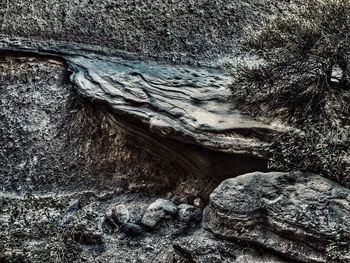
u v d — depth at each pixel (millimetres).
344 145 4270
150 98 5285
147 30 6953
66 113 5898
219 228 4281
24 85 6199
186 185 5082
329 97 4699
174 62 6684
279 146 4473
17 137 5816
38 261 4359
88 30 6914
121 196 5301
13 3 7066
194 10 7207
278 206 4066
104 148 5555
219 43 6961
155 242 4691
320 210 3969
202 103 5191
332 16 4789
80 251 4562
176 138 4871
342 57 4754
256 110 4961
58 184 5543
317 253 3863
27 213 4980
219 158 4801
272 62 5023
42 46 6664
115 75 5895
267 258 4023
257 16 7277
